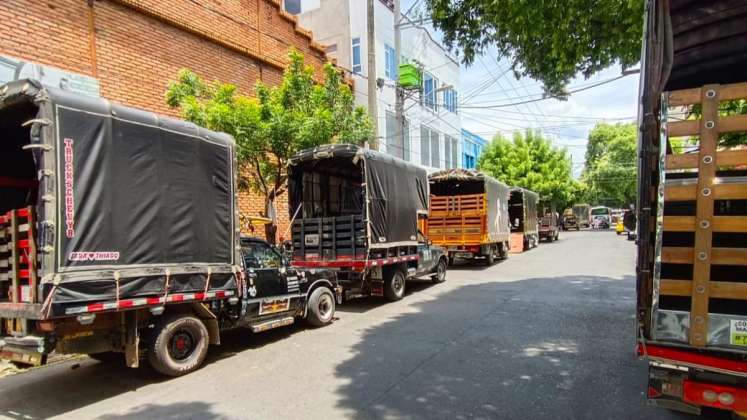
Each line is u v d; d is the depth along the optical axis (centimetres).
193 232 592
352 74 1964
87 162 479
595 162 5894
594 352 625
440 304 1005
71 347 490
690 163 323
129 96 1016
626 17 618
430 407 451
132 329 535
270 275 735
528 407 446
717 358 316
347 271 973
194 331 597
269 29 1406
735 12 371
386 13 2147
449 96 2938
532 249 2528
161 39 1089
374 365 589
